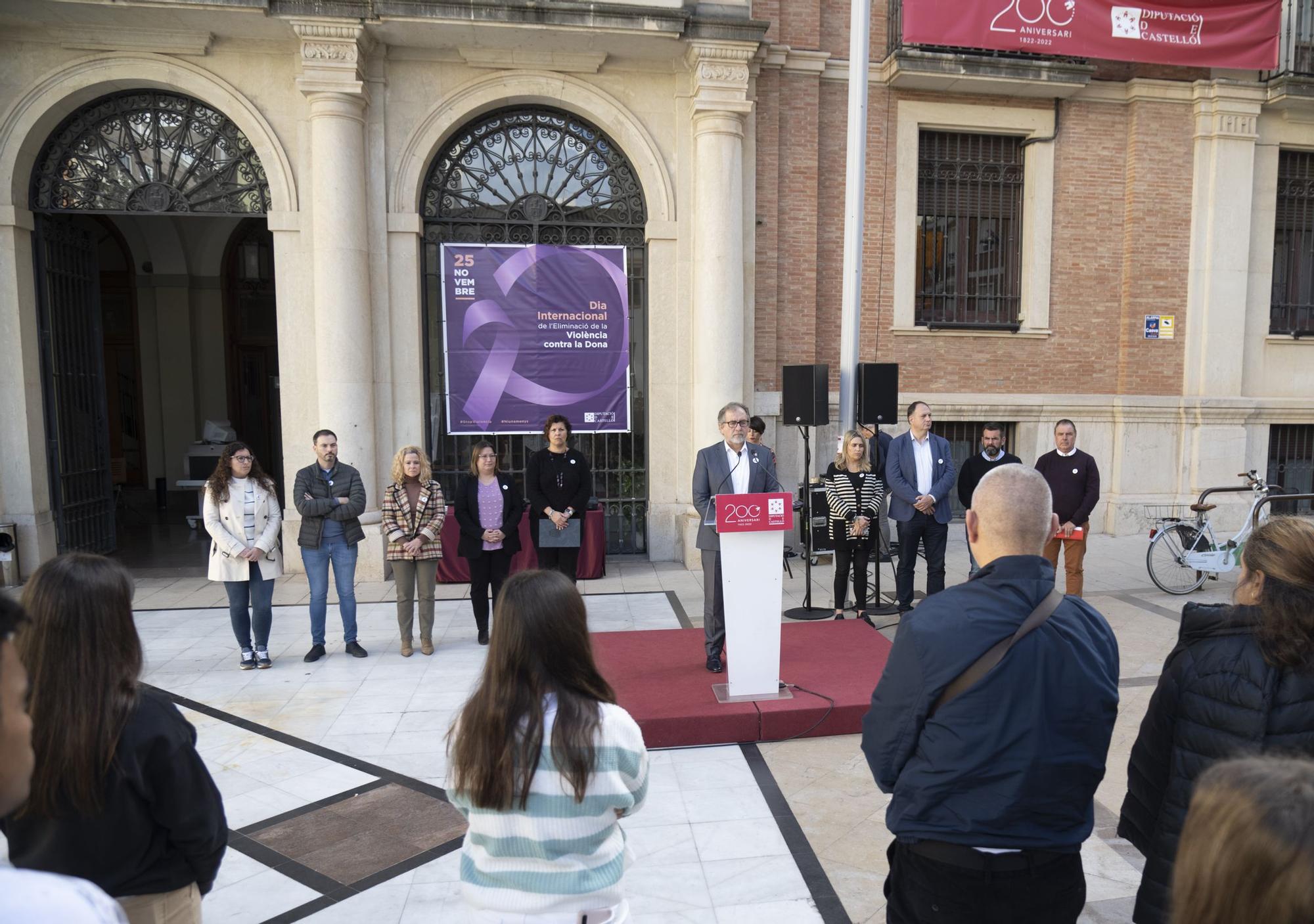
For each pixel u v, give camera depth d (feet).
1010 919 5.90
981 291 34.53
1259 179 35.17
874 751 6.48
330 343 27.17
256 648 19.62
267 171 27.66
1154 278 34.53
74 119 27.84
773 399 31.12
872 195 32.35
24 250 27.45
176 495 47.80
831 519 22.24
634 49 28.19
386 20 26.00
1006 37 30.94
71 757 5.41
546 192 30.30
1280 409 35.65
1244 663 6.39
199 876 6.19
